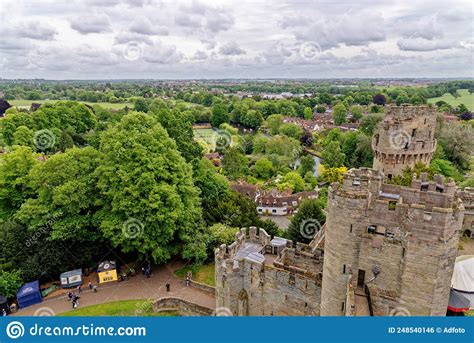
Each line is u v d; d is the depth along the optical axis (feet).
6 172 202.69
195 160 242.78
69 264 182.39
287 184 381.19
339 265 105.60
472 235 163.94
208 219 220.84
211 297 170.71
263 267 136.77
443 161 305.94
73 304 163.02
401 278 94.38
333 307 108.99
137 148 179.42
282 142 498.69
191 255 187.21
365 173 116.06
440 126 359.05
